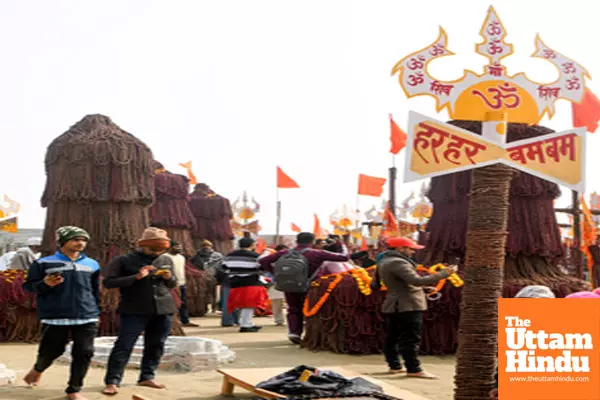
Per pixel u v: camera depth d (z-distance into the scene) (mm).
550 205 12445
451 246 12180
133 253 8062
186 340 9914
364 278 11266
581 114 8266
